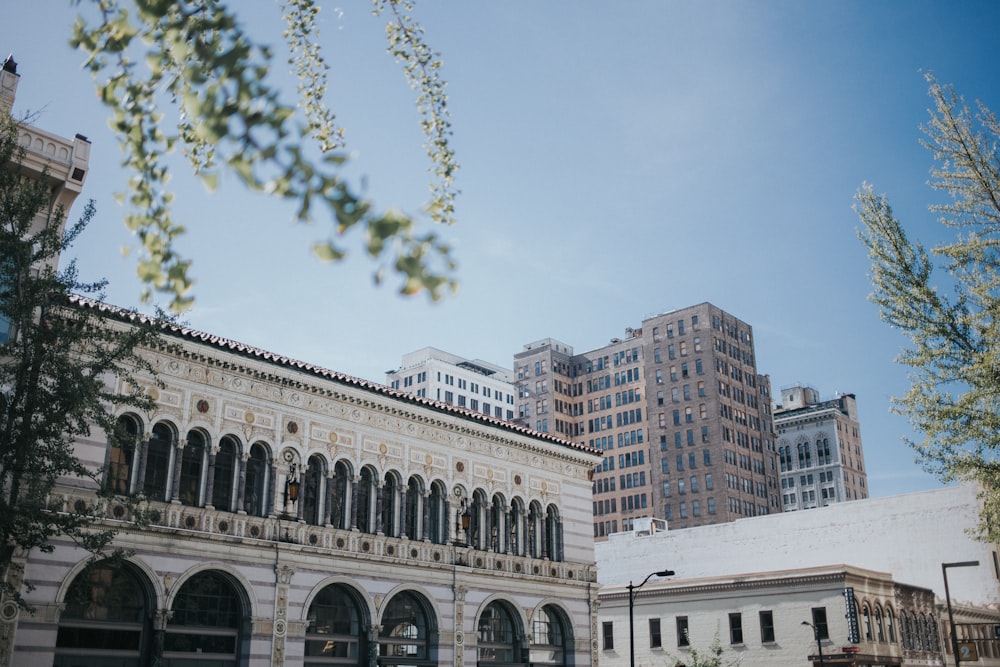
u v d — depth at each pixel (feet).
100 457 112.37
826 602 196.65
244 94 27.07
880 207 107.76
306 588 128.36
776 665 199.52
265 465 130.31
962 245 104.58
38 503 86.69
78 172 114.73
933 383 104.42
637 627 225.97
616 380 555.28
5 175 90.84
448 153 55.57
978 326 101.35
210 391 125.59
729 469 490.08
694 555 277.23
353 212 24.04
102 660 107.65
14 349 87.97
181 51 33.50
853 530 258.98
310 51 56.39
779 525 268.00
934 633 231.30
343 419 141.79
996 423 99.50
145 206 37.06
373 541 140.05
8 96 115.34
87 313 94.02
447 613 146.82
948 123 107.65
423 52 57.72
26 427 83.25
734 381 520.42
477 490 160.97
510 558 161.48
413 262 23.80
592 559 178.60
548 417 556.51
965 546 241.76
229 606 122.01
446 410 156.25
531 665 158.81
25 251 87.51
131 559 110.73
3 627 98.73
